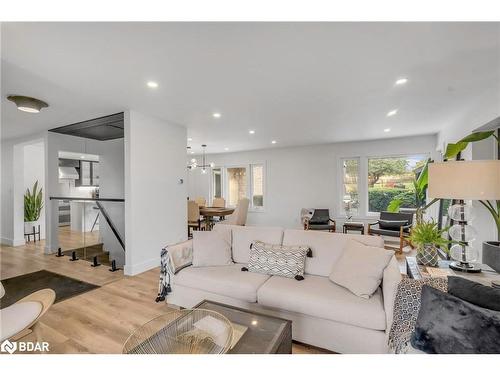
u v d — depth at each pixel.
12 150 5.14
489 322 1.06
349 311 1.65
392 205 5.20
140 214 3.49
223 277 2.18
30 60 2.06
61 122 3.97
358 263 1.91
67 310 2.39
